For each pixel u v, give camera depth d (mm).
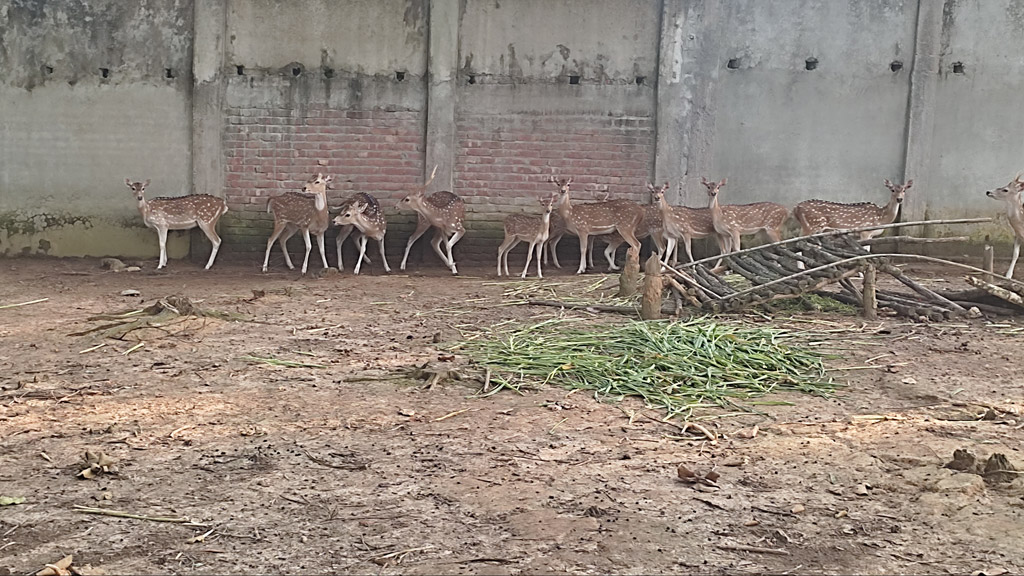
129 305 8742
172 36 12000
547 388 5848
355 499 3973
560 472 4324
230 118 12086
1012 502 3984
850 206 11227
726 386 5879
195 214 11562
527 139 12125
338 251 11688
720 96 12031
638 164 12172
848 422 5164
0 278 10516
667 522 3770
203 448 4609
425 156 12141
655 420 5191
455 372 5977
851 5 11961
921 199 12086
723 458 4547
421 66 12062
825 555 3486
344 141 12133
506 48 12039
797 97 12055
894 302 8430
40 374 6012
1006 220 12070
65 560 3303
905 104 12039
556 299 9125
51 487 4059
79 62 12031
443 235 11648
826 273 8164
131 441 4707
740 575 3316
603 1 11977
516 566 3365
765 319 8094
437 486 4129
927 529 3725
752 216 11133
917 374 6266
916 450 4648
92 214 12180
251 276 11102
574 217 11352
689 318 7906
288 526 3691
